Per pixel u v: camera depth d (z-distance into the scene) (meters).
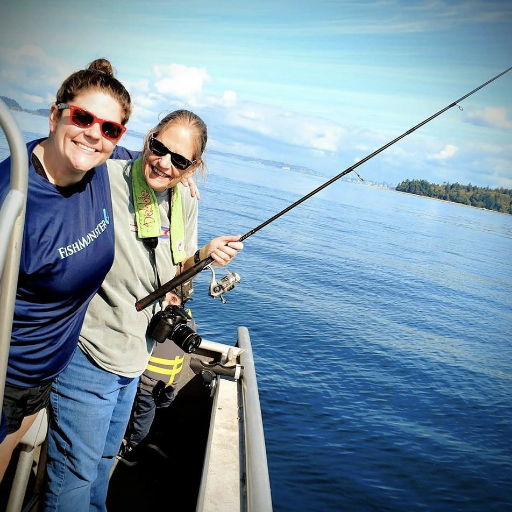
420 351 15.72
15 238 0.87
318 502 7.29
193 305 14.87
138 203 1.69
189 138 1.67
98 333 1.68
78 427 1.67
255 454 1.97
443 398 12.40
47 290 1.29
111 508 2.28
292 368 12.06
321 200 103.25
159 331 1.80
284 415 9.69
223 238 1.96
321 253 32.59
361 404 10.93
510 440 10.79
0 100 0.84
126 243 1.68
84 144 1.23
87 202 1.38
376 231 60.78
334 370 12.52
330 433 9.38
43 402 1.48
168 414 2.96
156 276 1.77
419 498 7.91
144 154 1.70
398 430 10.08
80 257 1.33
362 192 192.50
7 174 1.07
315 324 15.75
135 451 2.64
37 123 89.25
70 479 1.70
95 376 1.68
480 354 17.22
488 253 65.06
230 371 2.71
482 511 7.90
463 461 9.39
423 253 48.28
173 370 2.54
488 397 13.09
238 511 1.73
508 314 27.17
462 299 28.44
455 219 128.12
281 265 25.30
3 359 0.92
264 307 16.31
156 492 2.45
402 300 23.69
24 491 1.63
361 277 27.16
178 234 1.84
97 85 1.23
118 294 1.69
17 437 1.45
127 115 1.31
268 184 117.69
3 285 0.88
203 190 60.50
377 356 14.25
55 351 1.40
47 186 1.25
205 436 2.67
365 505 7.43
